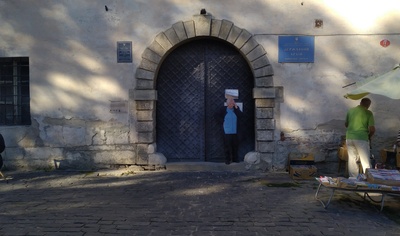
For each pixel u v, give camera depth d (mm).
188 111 8578
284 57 8156
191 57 8555
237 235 4766
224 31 8141
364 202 6195
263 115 8188
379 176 5758
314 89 8219
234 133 8438
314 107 8219
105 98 8320
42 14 8328
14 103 8633
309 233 4836
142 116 8258
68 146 8391
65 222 5219
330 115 8211
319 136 8219
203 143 8570
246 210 5734
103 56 8305
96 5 8281
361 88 6094
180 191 6801
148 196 6492
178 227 5031
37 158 8438
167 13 8211
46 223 5184
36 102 8391
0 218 5391
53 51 8344
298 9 8156
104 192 6746
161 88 8570
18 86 8633
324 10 8156
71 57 8336
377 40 8156
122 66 8281
